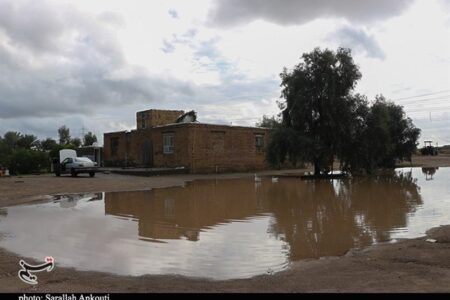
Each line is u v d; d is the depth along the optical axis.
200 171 41.44
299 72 37.75
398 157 54.69
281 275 7.67
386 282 6.87
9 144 83.25
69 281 7.44
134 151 48.44
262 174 41.47
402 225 12.95
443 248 9.34
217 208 17.39
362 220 14.09
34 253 9.73
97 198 20.97
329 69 37.03
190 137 40.84
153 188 26.19
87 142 82.88
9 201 19.66
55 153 51.81
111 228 12.91
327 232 12.14
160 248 10.22
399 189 24.98
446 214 15.01
